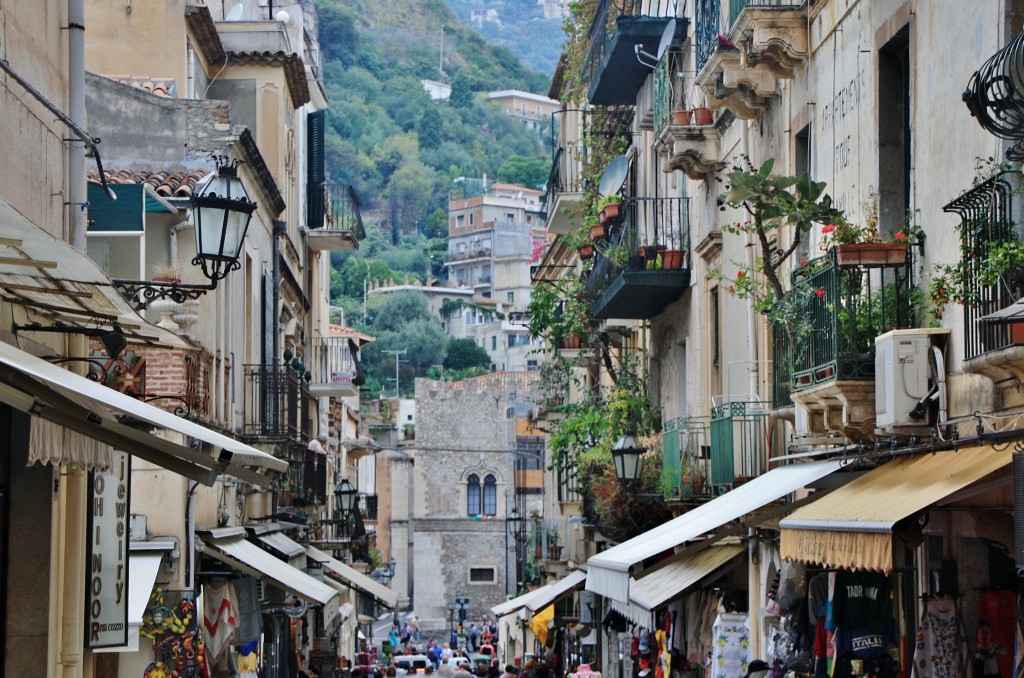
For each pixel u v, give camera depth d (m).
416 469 108.44
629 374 35.38
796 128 20.06
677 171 30.66
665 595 22.72
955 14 13.80
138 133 27.84
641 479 28.78
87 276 11.35
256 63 38.88
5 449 13.96
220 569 25.61
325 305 60.75
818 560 12.84
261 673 30.09
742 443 21.73
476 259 197.62
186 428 10.72
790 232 20.75
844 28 17.72
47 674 14.01
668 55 27.98
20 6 13.62
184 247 25.27
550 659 47.94
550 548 53.81
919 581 14.73
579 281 38.47
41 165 14.37
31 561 14.01
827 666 15.51
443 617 107.12
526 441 108.31
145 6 33.03
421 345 164.00
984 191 12.02
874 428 14.91
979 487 11.41
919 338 13.65
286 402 33.09
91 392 10.13
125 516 16.31
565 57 44.47
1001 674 13.22
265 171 31.86
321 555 42.50
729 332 25.09
